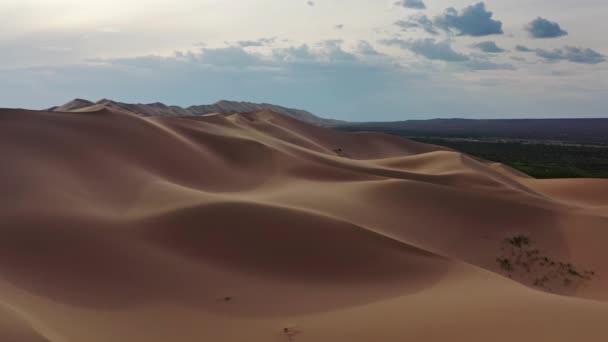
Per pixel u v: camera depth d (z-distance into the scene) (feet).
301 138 264.11
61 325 40.52
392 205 106.63
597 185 189.88
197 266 59.41
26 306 42.27
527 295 49.47
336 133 333.83
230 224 70.08
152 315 46.14
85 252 57.31
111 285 51.37
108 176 93.61
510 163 389.80
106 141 113.80
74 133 110.32
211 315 47.34
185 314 47.11
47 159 91.09
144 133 127.75
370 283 58.34
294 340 41.68
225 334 43.27
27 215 63.67
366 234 69.97
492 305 45.60
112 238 62.18
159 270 56.44
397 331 41.27
